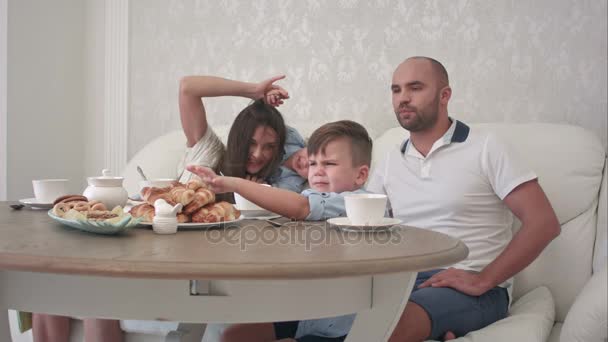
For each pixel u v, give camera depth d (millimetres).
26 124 2619
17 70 2570
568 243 1752
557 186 1772
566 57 2076
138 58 2699
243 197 1259
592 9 2041
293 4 2408
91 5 2785
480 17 2166
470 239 1658
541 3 2098
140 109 2711
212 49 2555
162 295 819
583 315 1275
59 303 833
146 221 1038
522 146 1840
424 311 1374
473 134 1695
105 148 2801
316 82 2389
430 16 2227
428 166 1711
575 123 2074
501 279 1493
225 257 790
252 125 1851
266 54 2461
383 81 2299
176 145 2244
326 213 1255
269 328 1479
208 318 820
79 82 2820
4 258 763
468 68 2189
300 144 2000
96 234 977
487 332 1367
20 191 2617
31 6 2604
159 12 2643
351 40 2332
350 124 1607
